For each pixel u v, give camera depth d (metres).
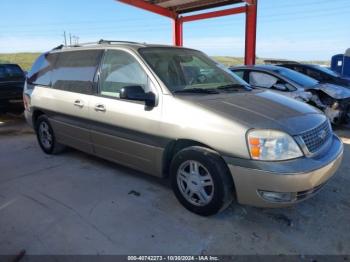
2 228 3.15
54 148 5.30
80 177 4.41
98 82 4.20
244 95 3.63
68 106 4.59
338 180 4.20
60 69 4.97
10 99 9.10
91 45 4.58
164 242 2.91
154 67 3.70
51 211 3.47
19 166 4.91
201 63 4.35
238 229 3.10
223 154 2.98
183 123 3.21
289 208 3.49
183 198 3.43
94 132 4.25
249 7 11.75
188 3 13.15
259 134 2.84
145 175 4.43
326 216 3.33
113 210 3.47
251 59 12.01
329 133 3.48
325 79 9.12
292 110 3.32
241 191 2.96
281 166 2.78
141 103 3.62
